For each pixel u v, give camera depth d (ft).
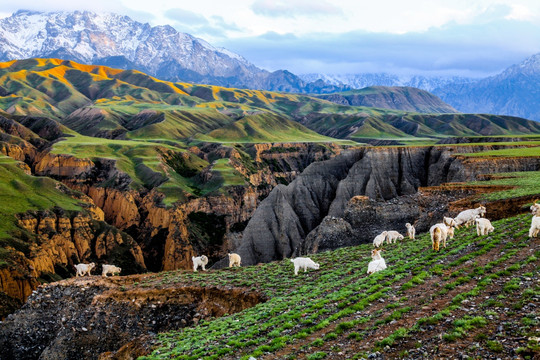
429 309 72.69
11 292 317.42
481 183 226.17
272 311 98.02
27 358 131.13
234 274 145.79
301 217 361.10
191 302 130.62
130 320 128.77
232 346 82.02
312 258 156.46
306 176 384.27
